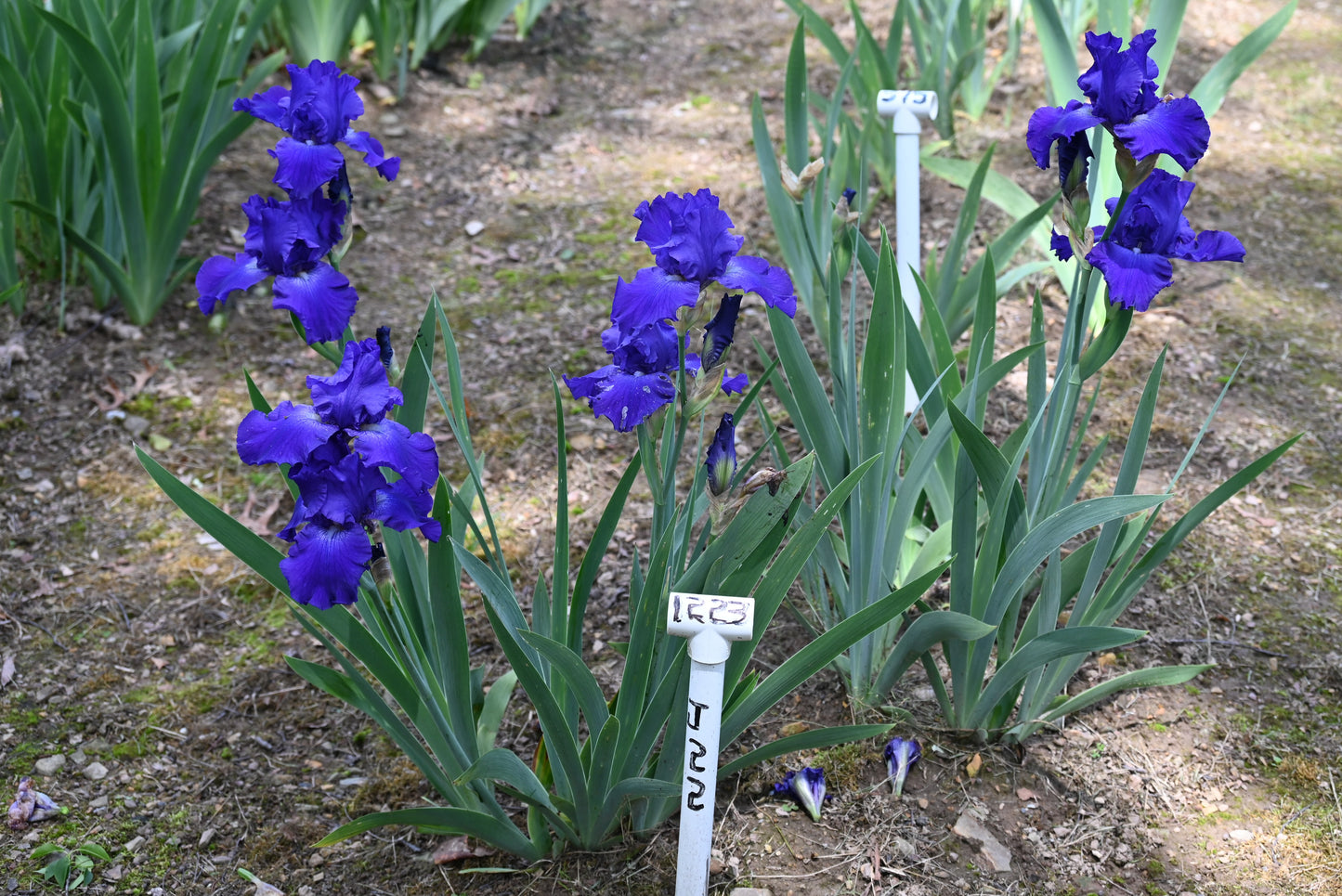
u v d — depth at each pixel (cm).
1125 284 178
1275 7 614
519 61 568
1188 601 283
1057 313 386
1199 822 226
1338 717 250
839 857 218
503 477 333
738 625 169
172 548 312
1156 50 347
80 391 357
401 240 435
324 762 252
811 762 238
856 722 247
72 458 336
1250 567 292
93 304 388
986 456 206
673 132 512
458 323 394
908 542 276
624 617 284
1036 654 215
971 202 316
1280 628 274
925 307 245
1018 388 354
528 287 413
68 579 298
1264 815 227
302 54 487
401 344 377
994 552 218
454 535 235
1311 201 451
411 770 248
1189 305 397
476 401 361
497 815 212
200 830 233
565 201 462
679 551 203
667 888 212
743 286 161
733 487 175
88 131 349
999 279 327
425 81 537
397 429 162
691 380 183
